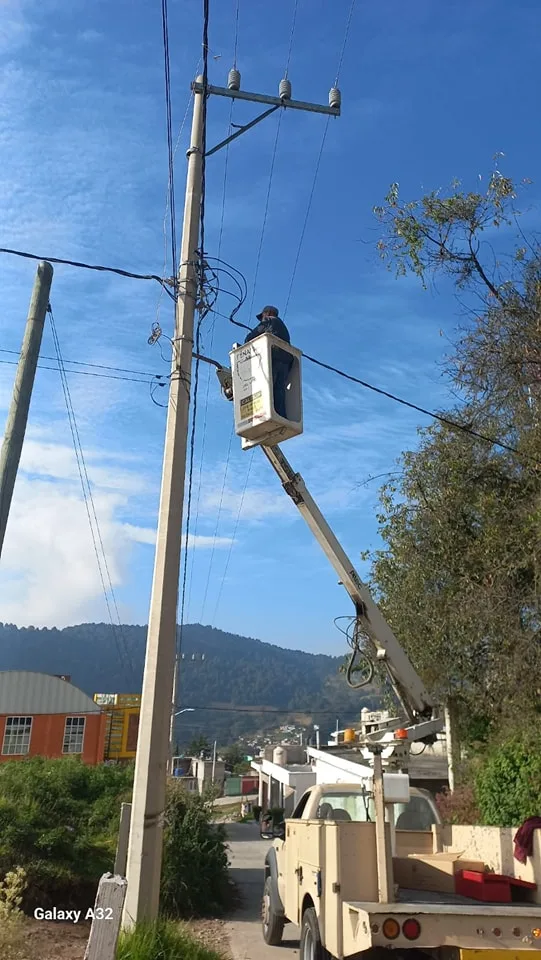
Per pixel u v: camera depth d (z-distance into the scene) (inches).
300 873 302.8
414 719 326.0
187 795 485.4
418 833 330.6
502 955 211.6
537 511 435.8
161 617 285.7
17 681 1421.0
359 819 342.0
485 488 506.6
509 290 472.1
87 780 512.4
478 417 489.7
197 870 446.9
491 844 284.7
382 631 334.3
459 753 574.6
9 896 252.8
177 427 313.3
